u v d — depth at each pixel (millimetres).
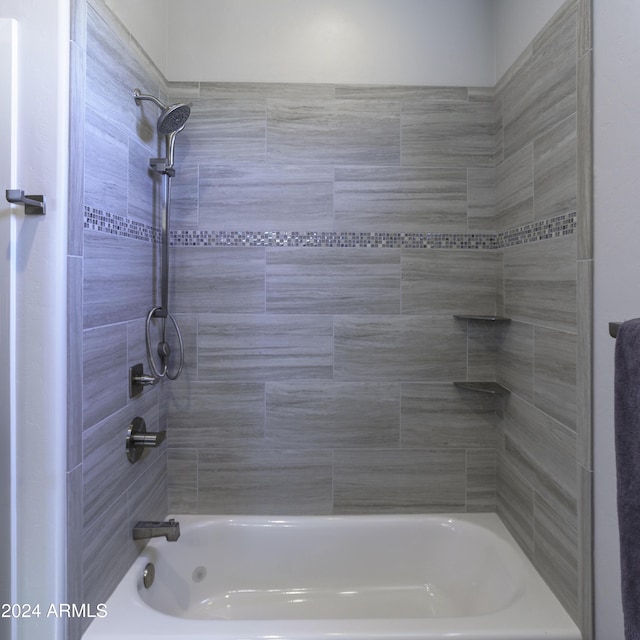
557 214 1330
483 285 1888
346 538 1844
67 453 1104
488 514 1889
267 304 1871
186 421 1880
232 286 1869
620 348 801
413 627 1222
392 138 1875
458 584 1757
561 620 1253
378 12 1884
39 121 1078
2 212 1078
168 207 1698
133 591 1384
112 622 1239
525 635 1200
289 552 1836
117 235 1391
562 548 1315
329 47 1873
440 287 1886
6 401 1075
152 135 1685
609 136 1061
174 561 1698
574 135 1224
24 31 1080
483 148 1886
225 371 1878
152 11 1685
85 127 1178
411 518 1862
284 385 1885
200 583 1789
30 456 1086
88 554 1215
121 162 1416
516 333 1672
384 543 1844
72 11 1102
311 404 1887
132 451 1507
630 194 984
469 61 1886
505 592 1526
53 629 1083
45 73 1077
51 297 1081
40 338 1082
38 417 1084
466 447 1902
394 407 1895
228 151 1856
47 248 1082
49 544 1087
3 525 1074
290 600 1788
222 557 1821
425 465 1902
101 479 1294
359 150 1872
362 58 1875
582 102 1161
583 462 1178
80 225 1147
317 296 1877
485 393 1903
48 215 1079
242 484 1893
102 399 1296
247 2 1869
